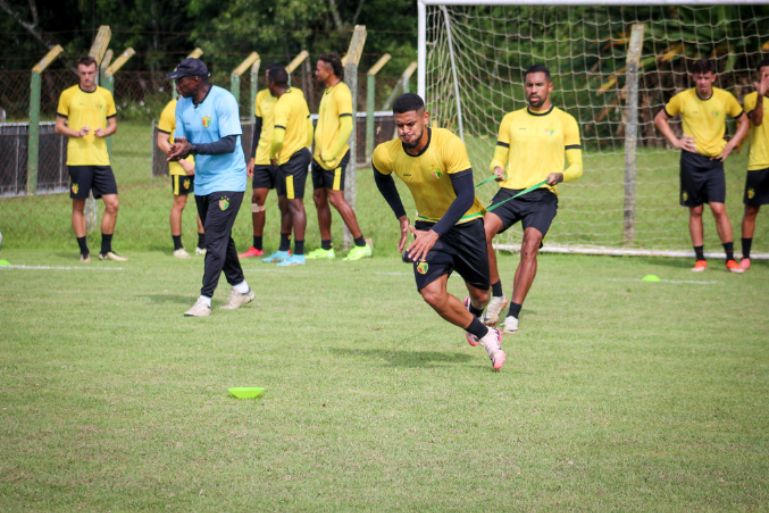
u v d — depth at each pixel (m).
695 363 12.22
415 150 10.91
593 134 48.22
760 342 13.54
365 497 7.52
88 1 77.19
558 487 7.78
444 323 14.67
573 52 47.62
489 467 8.23
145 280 18.31
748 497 7.61
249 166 21.92
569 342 13.47
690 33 45.28
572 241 26.06
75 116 20.34
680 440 9.02
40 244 23.20
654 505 7.44
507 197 14.86
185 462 8.24
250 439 8.88
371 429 9.22
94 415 9.54
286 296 16.88
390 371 11.55
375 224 27.45
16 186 33.72
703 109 20.17
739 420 9.68
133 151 53.84
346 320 14.78
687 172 20.50
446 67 26.91
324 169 21.42
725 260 22.00
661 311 15.94
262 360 12.02
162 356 12.14
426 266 11.22
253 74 35.03
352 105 23.03
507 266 21.42
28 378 10.94
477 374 11.48
